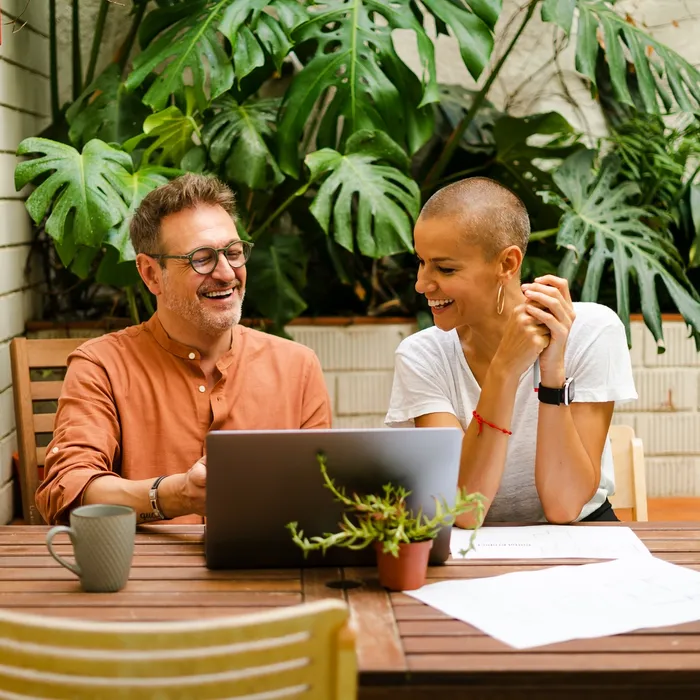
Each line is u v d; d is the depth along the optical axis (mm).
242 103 3174
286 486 1354
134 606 1265
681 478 3469
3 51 2875
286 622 900
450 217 1661
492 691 1070
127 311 3455
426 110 2961
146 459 1897
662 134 3441
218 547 1390
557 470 1688
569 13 2924
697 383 3432
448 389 1874
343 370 3379
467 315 1729
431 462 1350
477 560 1452
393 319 3371
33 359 2443
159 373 1919
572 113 3672
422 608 1248
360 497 1360
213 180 1919
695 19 3652
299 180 3275
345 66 2959
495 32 3623
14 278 3047
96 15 3502
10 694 918
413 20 2939
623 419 3439
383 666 1064
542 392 1679
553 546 1523
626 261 2955
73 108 3160
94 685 899
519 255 1707
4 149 2898
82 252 2758
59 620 877
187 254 1823
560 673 1056
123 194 2592
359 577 1374
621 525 1658
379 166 2871
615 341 1812
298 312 3180
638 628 1173
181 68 2816
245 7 2859
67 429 1822
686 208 3338
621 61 3012
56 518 1702
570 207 3076
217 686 905
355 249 3451
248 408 1952
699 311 2924
